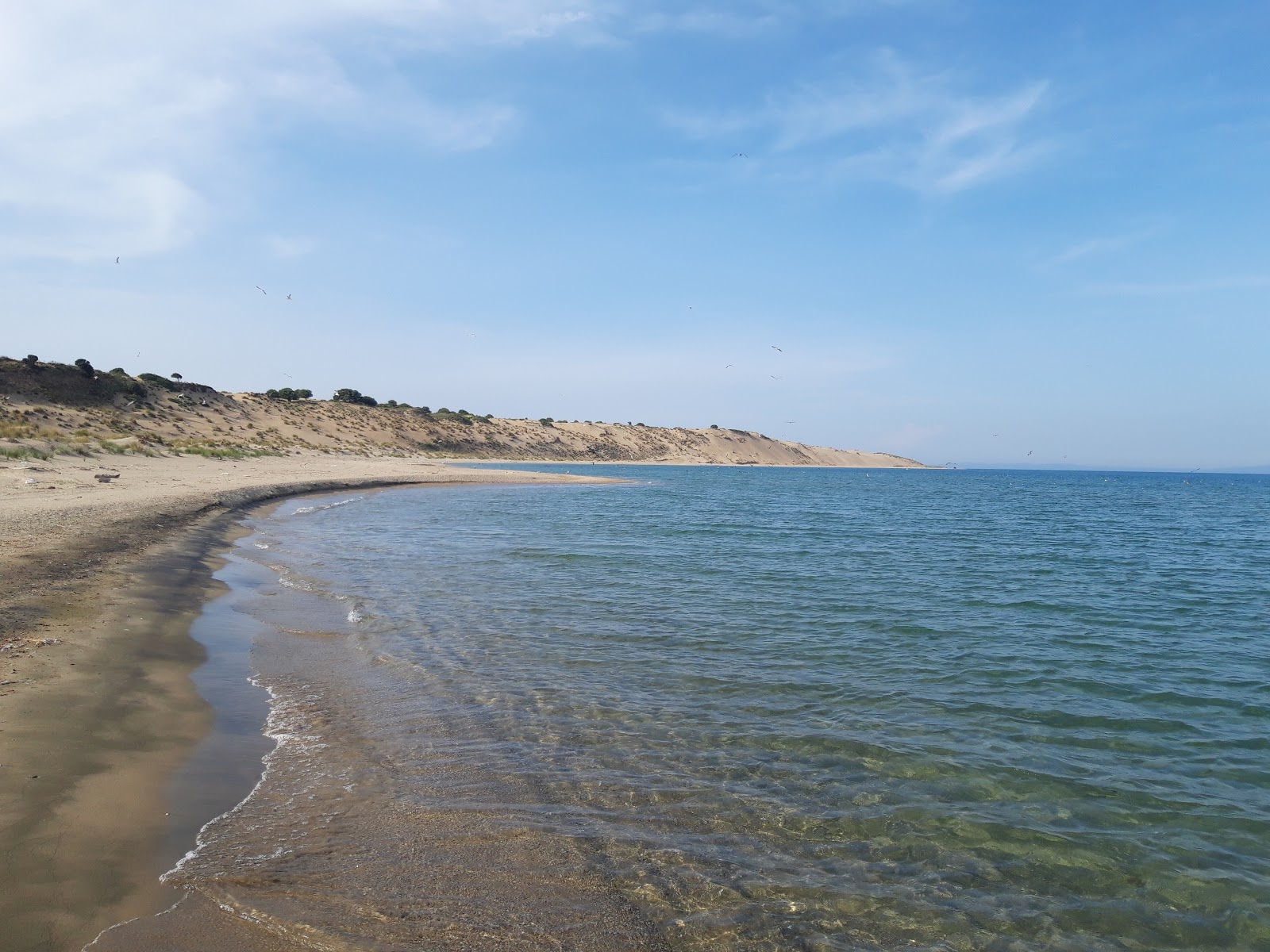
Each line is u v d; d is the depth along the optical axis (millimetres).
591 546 26031
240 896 5152
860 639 13898
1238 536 36531
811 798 7457
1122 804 7582
